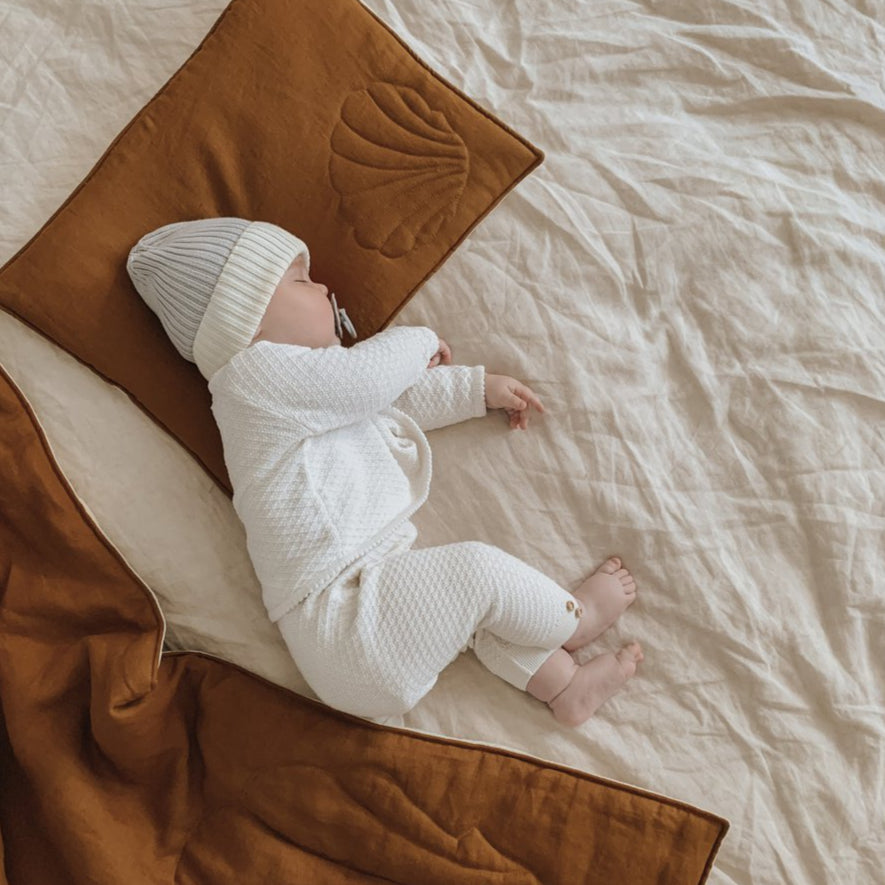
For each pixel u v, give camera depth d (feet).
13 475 3.23
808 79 3.67
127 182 3.37
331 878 3.14
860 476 3.40
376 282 3.50
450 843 3.14
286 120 3.43
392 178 3.49
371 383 3.18
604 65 3.69
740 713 3.30
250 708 3.25
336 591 3.15
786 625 3.33
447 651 3.14
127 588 3.23
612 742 3.31
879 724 3.24
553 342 3.52
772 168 3.65
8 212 3.43
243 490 3.16
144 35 3.55
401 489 3.38
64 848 3.04
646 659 3.39
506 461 3.51
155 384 3.37
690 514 3.41
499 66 3.70
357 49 3.50
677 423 3.48
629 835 3.14
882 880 3.15
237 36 3.43
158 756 3.20
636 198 3.58
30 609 3.22
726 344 3.51
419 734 3.25
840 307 3.51
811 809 3.21
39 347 3.37
